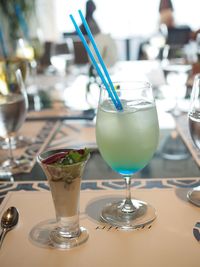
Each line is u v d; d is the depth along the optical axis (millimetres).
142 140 449
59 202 410
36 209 492
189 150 693
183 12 3707
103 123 459
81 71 1391
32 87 1214
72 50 1730
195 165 628
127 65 1357
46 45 1486
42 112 969
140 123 446
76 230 422
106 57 1048
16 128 660
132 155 453
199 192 521
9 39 1811
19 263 381
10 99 640
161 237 420
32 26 2070
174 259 381
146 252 393
